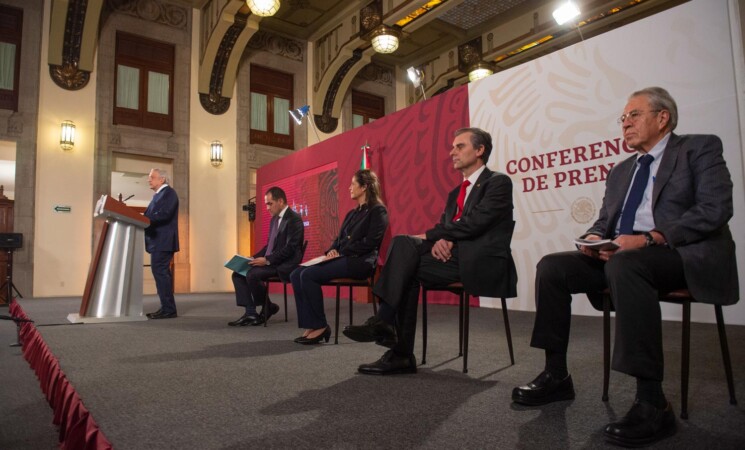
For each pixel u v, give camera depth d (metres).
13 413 1.54
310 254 7.07
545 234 4.00
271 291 8.10
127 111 8.44
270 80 10.15
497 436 1.14
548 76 4.00
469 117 4.68
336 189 6.57
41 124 7.59
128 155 8.50
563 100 3.89
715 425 1.22
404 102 11.80
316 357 2.22
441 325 3.31
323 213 6.83
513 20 9.42
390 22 8.70
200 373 1.88
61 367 2.00
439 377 1.80
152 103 8.71
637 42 3.45
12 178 10.62
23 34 7.55
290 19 9.82
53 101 7.71
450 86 11.02
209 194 9.06
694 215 1.26
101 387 1.66
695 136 1.39
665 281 1.26
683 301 1.32
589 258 1.50
